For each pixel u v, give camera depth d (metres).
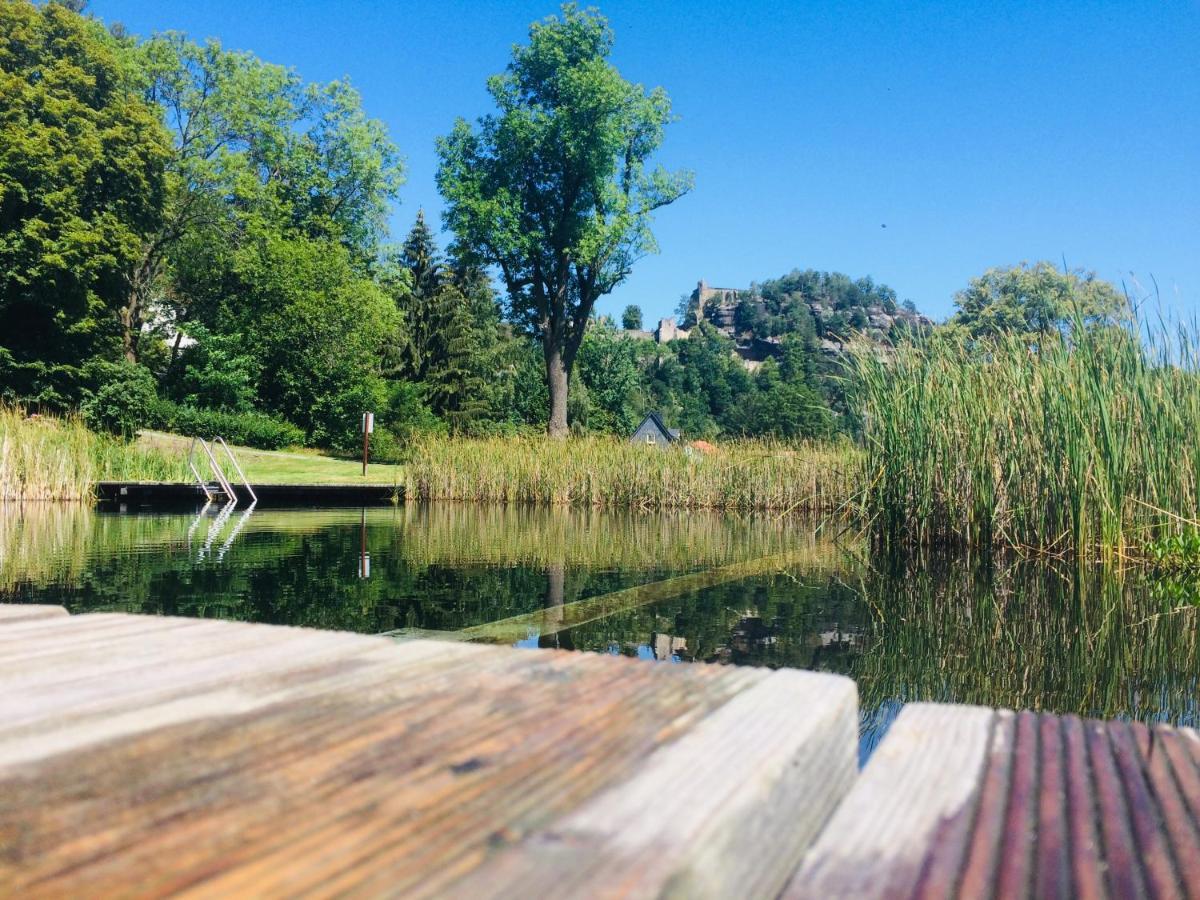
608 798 0.51
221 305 30.30
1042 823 0.62
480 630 3.46
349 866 0.41
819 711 0.71
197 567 5.42
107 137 23.17
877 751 0.79
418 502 14.90
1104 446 6.01
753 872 0.54
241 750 0.59
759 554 6.58
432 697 0.75
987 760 0.76
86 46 23.62
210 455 14.98
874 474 7.41
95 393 22.59
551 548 7.01
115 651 0.95
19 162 21.42
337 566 5.60
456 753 0.59
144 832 0.45
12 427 12.46
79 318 22.84
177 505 13.17
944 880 0.54
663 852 0.43
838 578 5.21
